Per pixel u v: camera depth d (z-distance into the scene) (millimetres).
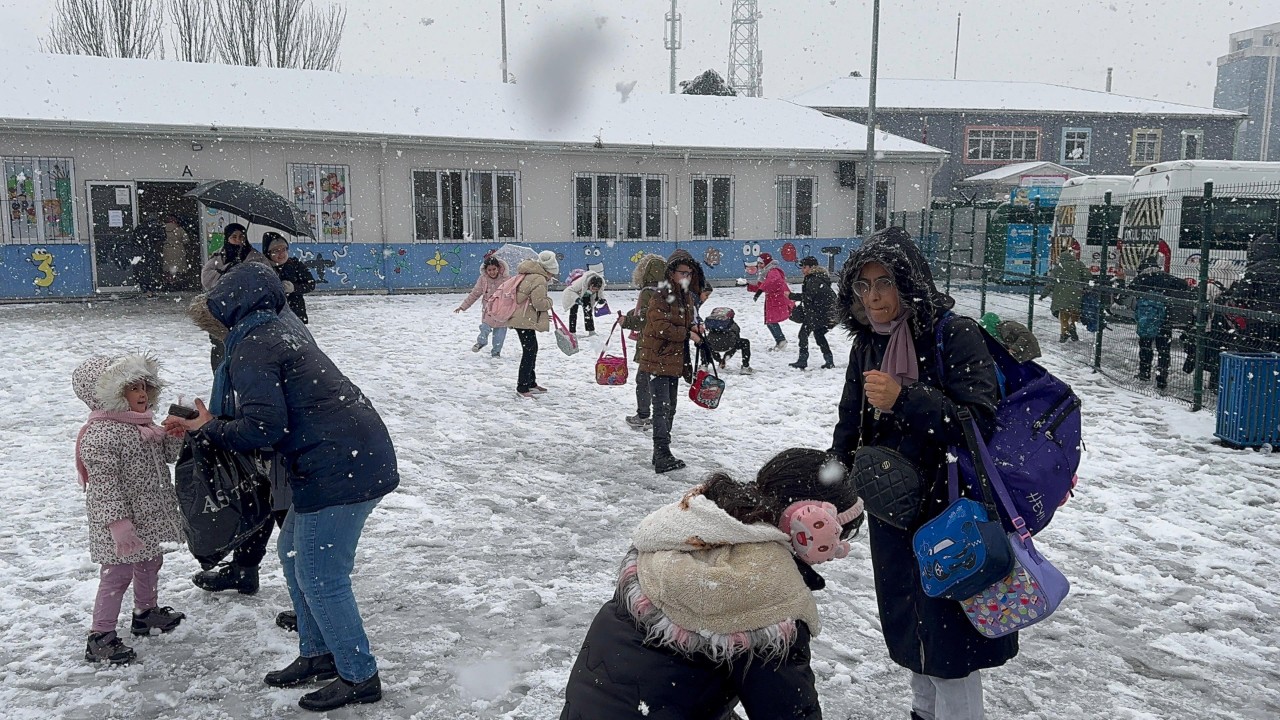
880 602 3066
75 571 5180
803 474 2273
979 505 2770
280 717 3725
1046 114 43281
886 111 42844
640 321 8781
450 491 6855
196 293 20750
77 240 19906
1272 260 10422
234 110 21359
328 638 3730
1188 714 3928
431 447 8164
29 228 19547
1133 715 3896
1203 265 10008
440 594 4953
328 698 3766
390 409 9703
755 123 27422
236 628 4512
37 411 9258
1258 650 4547
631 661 2141
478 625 4574
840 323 3227
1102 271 13664
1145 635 4699
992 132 43375
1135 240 16656
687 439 8648
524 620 4633
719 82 39656
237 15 41438
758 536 2160
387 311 18844
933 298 2934
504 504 6559
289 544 3898
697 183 25141
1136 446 8562
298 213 14328
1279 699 4070
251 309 3600
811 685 2141
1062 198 20984
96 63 22625
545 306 10477
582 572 5305
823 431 9062
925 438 2910
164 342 13836
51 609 4680
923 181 27297
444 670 4105
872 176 24953
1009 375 3004
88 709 3766
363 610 4738
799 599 2121
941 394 2783
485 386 11102
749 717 2143
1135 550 5902
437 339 14891
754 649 2068
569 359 13141
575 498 6742
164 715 3729
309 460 3580
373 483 3668
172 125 19875
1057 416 2895
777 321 14031
